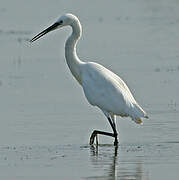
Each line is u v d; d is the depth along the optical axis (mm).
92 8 41719
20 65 25188
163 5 42312
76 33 15711
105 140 15406
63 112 18047
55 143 14992
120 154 13938
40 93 20562
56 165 13102
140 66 24078
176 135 15445
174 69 23406
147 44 28750
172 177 12070
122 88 14906
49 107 18688
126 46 28391
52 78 22781
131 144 14852
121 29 33250
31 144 14891
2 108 18625
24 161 13453
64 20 15867
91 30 33281
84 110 18328
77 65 15547
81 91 20875
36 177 12250
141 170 12586
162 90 20312
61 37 31750
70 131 16047
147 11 40094
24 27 34938
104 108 14805
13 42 30594
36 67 24750
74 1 44812
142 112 14727
